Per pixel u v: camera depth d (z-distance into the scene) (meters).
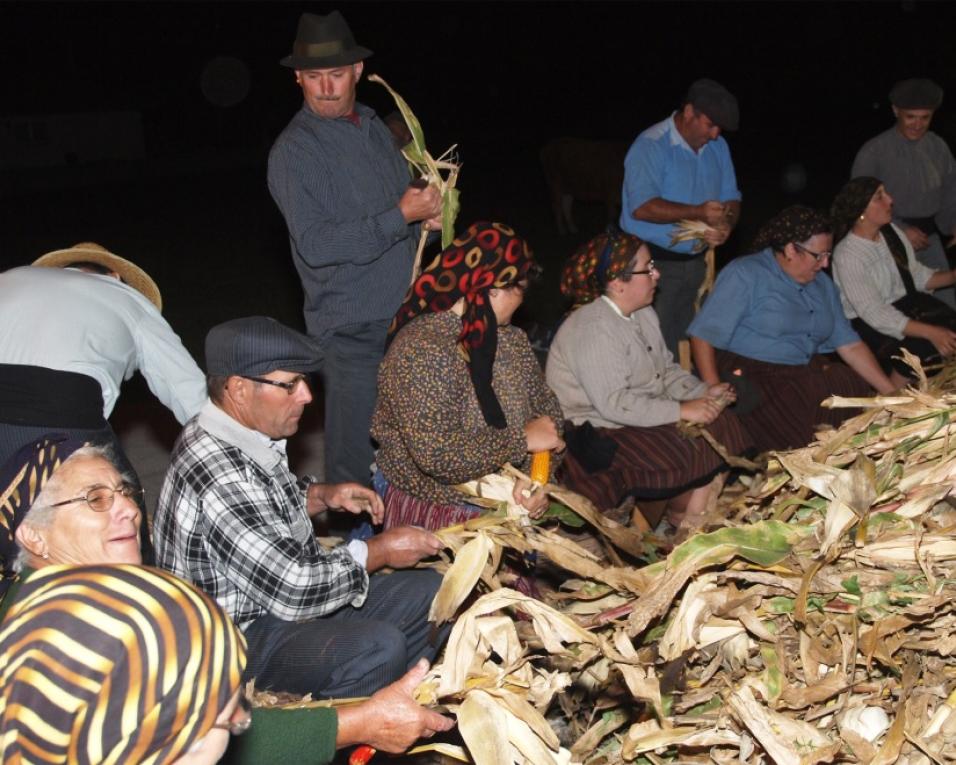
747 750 2.88
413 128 4.72
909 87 6.76
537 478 4.03
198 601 1.82
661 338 5.03
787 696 2.98
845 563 3.25
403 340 3.85
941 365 5.45
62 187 24.38
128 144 32.09
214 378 3.27
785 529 3.27
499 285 3.85
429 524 3.96
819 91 36.12
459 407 3.83
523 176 23.62
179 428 6.81
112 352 3.79
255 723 2.59
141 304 3.99
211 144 34.09
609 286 4.73
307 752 2.65
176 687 1.75
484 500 3.87
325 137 4.61
